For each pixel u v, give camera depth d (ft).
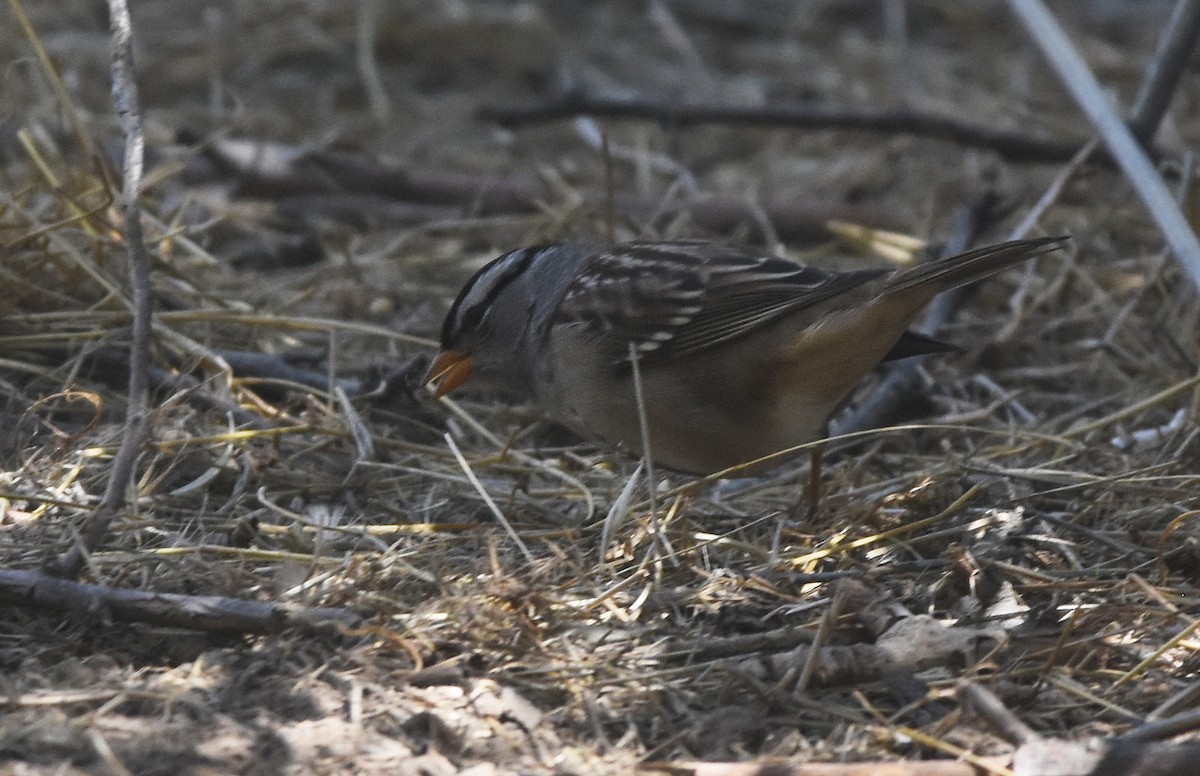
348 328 35.55
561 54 60.80
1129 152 36.22
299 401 32.91
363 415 34.01
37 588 23.95
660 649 23.89
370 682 22.65
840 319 26.66
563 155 53.42
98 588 23.97
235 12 60.95
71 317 34.47
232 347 36.76
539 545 27.78
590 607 24.85
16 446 30.37
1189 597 25.46
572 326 29.27
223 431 31.71
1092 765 19.98
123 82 29.55
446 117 55.93
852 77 59.06
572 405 29.99
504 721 21.95
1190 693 21.71
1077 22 63.31
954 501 29.14
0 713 21.33
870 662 23.18
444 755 21.03
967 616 24.80
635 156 50.96
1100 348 38.09
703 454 29.25
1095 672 23.16
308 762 20.61
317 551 26.09
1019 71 59.26
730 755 21.45
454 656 23.56
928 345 29.63
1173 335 38.60
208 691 22.22
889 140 54.49
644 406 28.91
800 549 27.40
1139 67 58.18
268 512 28.89
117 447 30.04
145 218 38.83
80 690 22.03
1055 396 36.68
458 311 32.04
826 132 55.11
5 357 34.27
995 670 23.25
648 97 56.75
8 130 45.65
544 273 31.19
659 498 27.73
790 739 21.68
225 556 26.58
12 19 57.06
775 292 27.48
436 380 32.32
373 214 45.65
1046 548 27.27
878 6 65.00
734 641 23.93
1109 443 32.99
